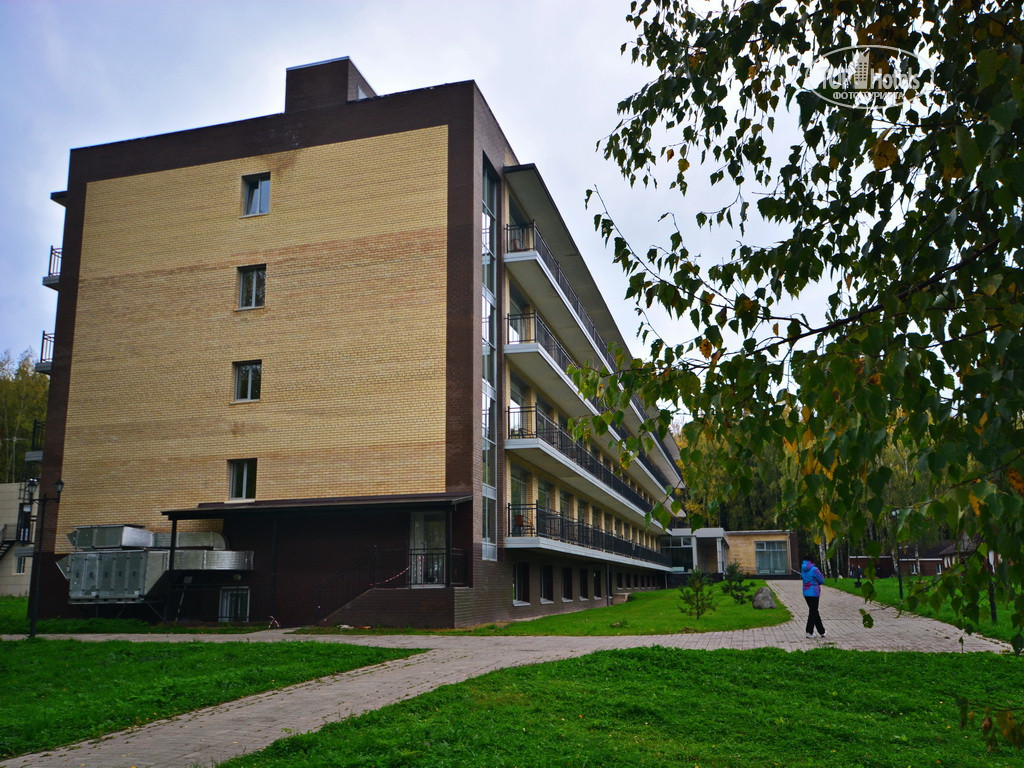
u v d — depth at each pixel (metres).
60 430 25.83
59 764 7.23
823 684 10.85
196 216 26.11
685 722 8.71
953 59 4.36
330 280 24.44
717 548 66.19
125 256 26.50
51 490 25.42
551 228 31.11
